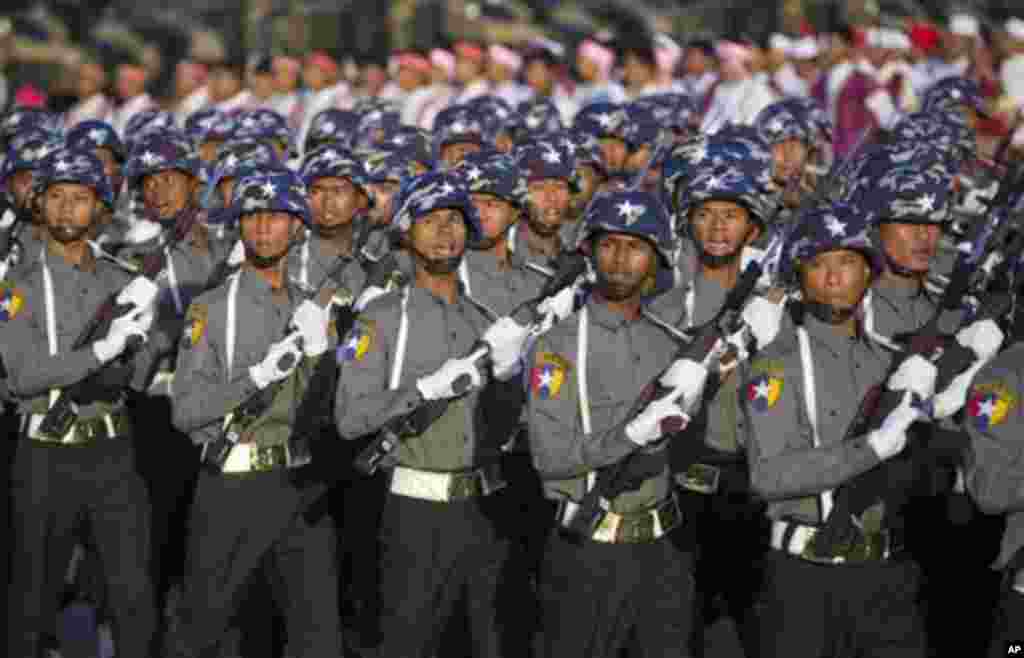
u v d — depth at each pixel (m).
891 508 22.66
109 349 27.00
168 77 77.19
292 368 25.06
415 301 25.28
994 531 30.80
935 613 30.00
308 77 58.88
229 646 29.08
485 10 75.44
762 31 66.44
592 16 74.75
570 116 55.44
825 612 22.59
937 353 24.69
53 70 81.44
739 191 27.53
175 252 32.53
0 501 31.02
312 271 31.62
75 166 27.86
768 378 22.64
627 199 23.33
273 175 26.12
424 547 24.84
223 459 25.53
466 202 25.28
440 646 28.25
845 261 22.81
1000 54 55.16
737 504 28.31
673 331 23.89
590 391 23.25
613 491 22.72
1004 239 30.05
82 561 32.78
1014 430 21.95
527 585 25.67
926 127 38.44
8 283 27.80
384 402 24.41
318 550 25.92
